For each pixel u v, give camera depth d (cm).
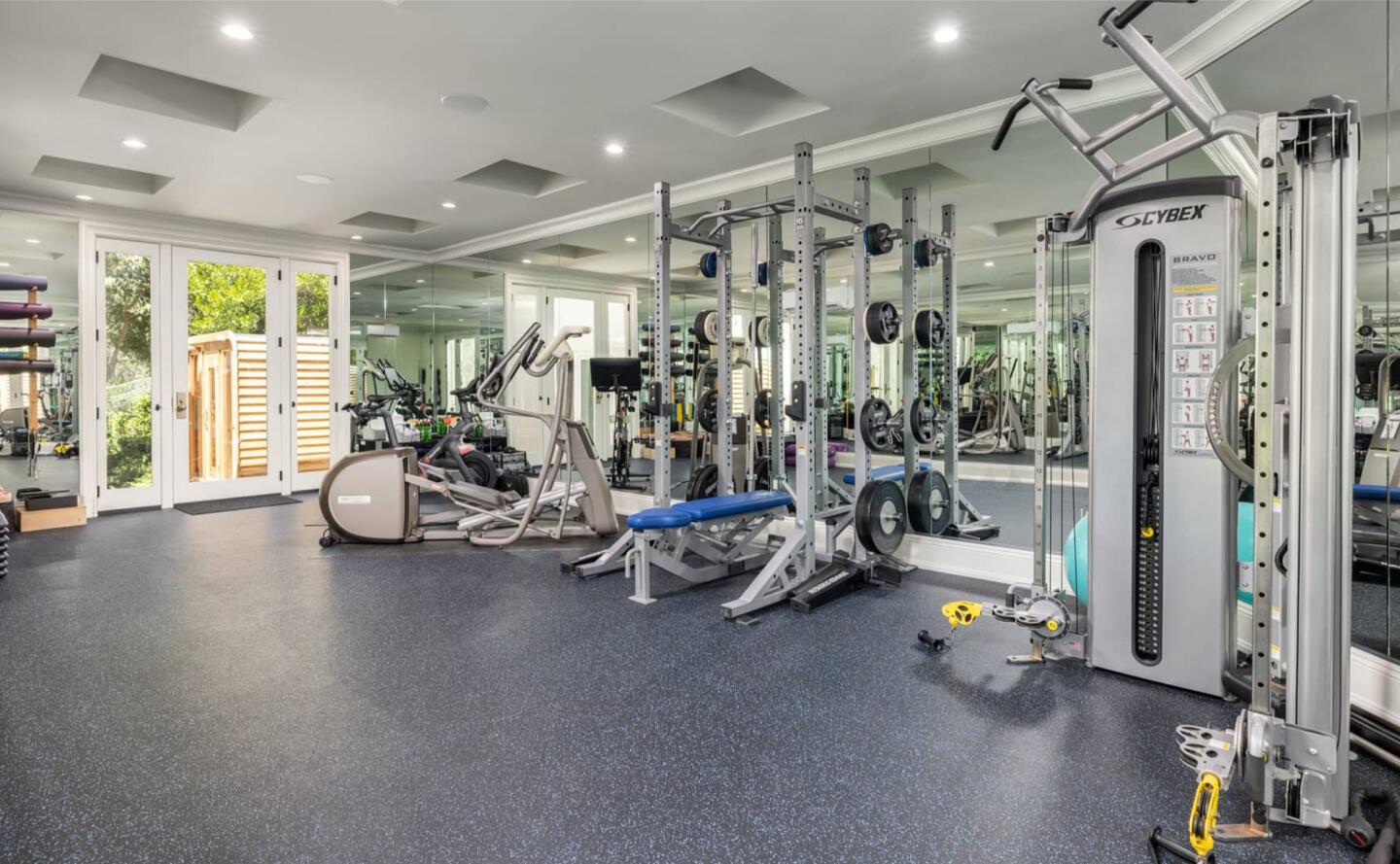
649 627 315
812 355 396
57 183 502
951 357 410
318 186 512
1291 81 254
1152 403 250
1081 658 271
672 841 167
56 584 379
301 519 562
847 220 372
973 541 396
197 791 187
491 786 190
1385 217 221
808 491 354
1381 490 224
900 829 172
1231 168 291
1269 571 168
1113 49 310
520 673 265
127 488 600
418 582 386
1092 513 263
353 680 257
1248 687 233
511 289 677
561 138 418
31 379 706
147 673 263
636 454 616
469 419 626
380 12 279
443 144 427
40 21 286
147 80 375
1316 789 164
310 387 697
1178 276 239
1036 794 186
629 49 310
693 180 500
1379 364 221
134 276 595
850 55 316
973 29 293
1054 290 366
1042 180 369
